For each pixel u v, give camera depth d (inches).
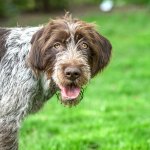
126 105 454.0
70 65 240.7
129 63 634.2
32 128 384.8
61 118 411.2
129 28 887.7
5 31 272.8
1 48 267.6
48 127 386.6
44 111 434.9
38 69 248.8
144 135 360.5
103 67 256.1
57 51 245.0
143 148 328.2
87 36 247.9
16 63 262.5
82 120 409.1
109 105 449.7
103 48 254.1
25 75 259.8
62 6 1009.5
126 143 337.1
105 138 353.4
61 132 379.9
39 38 247.0
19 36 267.9
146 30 871.1
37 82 260.2
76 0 1094.4
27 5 970.1
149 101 476.1
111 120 408.8
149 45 751.1
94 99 478.9
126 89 515.5
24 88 259.9
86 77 243.9
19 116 263.1
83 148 338.6
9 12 882.8
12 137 265.4
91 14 999.6
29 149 334.3
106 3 1047.6
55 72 244.4
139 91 518.0
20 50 263.1
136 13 1003.9
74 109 440.5
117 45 758.5
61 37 244.4
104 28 876.6
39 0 981.2
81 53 246.7
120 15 983.0
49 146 336.2
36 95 263.6
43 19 923.4
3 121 262.2
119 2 1077.1
